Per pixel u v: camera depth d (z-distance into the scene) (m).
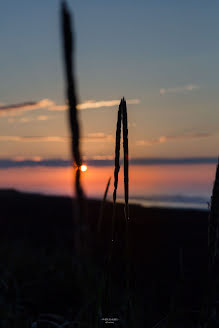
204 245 5.25
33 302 3.07
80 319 2.51
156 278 3.84
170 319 1.43
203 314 0.98
